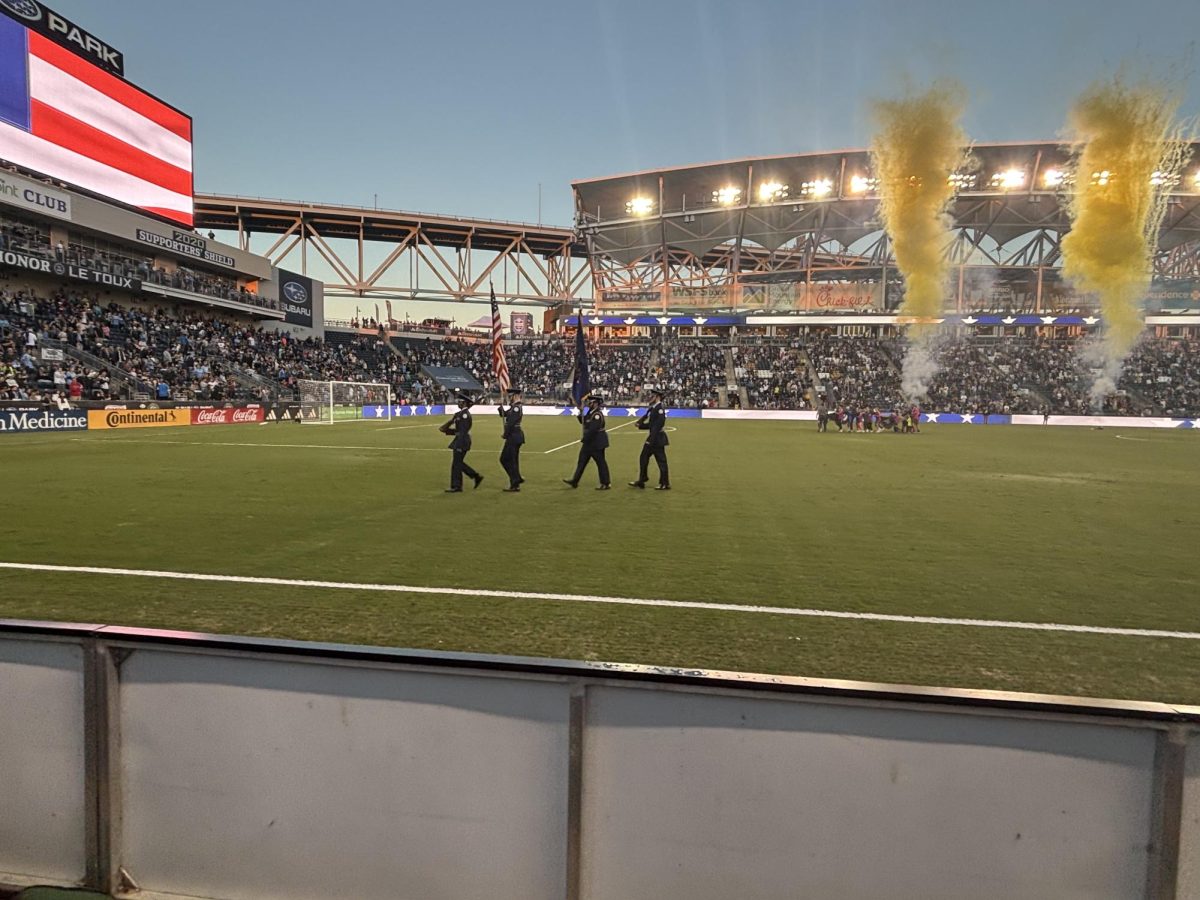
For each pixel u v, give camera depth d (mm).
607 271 75250
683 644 4691
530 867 2119
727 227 64688
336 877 2227
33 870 2373
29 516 9164
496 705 2102
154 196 37000
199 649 2203
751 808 2014
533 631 4895
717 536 8398
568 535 8375
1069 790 1902
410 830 2176
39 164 29906
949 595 5930
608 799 2076
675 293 66500
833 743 1970
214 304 42406
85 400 26891
